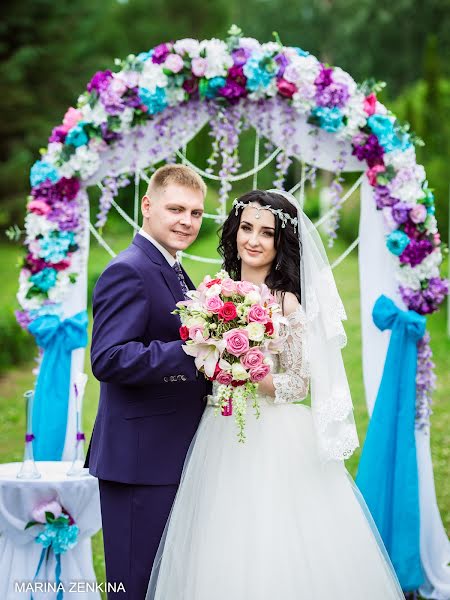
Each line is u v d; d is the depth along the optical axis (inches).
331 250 608.1
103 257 595.5
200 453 126.3
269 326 116.9
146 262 125.8
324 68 166.9
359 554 122.0
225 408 119.0
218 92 168.2
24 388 342.0
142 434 124.5
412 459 166.9
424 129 568.1
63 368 174.6
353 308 451.5
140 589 124.1
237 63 165.9
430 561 169.8
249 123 174.1
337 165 174.1
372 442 168.4
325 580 116.8
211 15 1027.3
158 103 168.2
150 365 117.2
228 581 115.3
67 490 139.9
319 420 123.1
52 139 172.7
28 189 674.8
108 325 121.4
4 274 567.2
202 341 116.0
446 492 213.3
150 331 124.7
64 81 691.4
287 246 131.6
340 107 167.6
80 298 177.6
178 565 122.2
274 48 167.5
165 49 166.7
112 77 168.7
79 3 720.3
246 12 1245.7
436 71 590.9
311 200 767.7
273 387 124.6
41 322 173.5
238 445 124.7
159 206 129.1
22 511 140.4
